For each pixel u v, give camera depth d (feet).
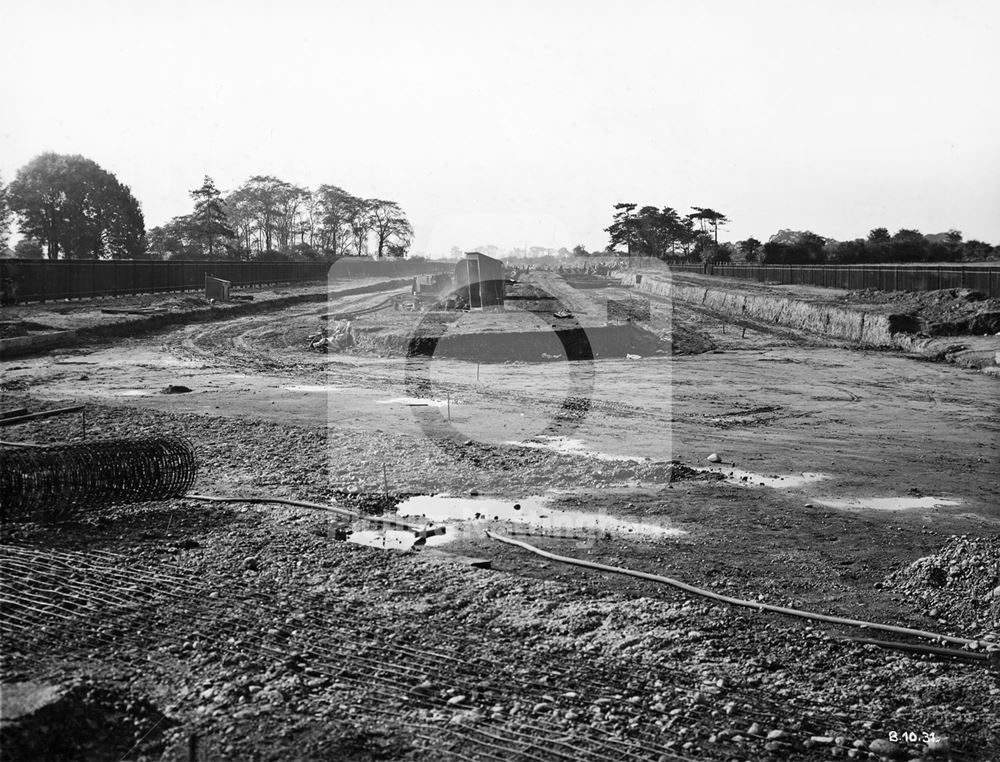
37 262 151.94
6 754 18.58
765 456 55.26
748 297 166.71
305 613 27.78
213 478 45.75
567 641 26.30
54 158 208.85
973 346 112.27
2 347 107.24
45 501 37.78
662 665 24.82
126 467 41.19
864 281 173.06
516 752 20.12
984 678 24.52
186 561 32.48
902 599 31.01
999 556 31.68
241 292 200.03
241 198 292.20
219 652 24.81
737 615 28.91
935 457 55.98
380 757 19.72
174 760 19.21
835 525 40.14
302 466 48.37
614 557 34.91
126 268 175.42
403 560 32.96
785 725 21.77
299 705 21.88
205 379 86.53
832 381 91.71
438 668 24.31
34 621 26.61
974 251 261.03
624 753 20.26
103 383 83.71
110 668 23.56
